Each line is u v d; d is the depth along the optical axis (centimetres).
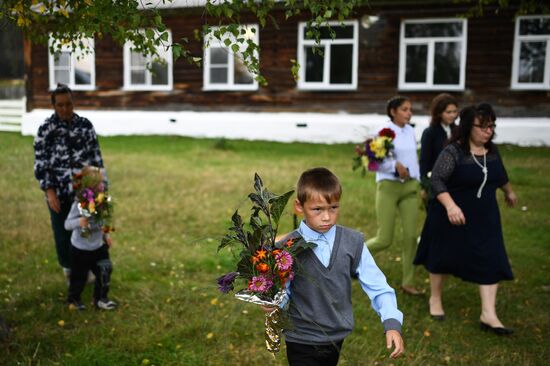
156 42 333
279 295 262
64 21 408
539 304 517
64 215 497
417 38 1577
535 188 996
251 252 264
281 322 264
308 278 270
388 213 540
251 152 1457
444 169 453
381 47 1608
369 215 825
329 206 272
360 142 1614
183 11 1600
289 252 263
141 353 407
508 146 1454
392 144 524
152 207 855
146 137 1772
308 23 333
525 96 1503
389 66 1608
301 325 279
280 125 1700
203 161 1307
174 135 1809
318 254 277
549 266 617
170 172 1149
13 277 558
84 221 456
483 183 452
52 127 486
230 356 407
